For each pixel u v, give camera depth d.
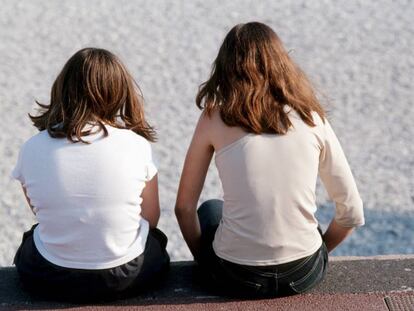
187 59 9.40
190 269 3.63
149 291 3.43
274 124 3.11
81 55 3.29
